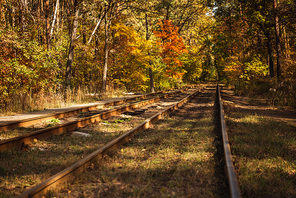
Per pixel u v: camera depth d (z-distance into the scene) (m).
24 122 8.24
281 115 10.38
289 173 4.18
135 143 6.05
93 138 6.50
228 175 3.47
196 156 4.93
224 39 34.06
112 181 3.81
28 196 3.04
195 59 52.47
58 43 18.17
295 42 23.80
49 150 5.53
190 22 43.12
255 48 24.00
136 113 11.58
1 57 11.78
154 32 33.72
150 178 3.92
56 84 15.38
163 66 34.53
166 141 6.12
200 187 3.60
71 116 10.59
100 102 16.00
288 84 16.09
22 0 15.81
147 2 26.94
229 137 6.34
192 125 8.26
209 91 28.23
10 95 12.37
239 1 22.70
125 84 29.61
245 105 14.37
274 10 17.86
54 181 3.49
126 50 25.52
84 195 3.32
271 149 5.32
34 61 13.17
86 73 25.83
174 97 20.73
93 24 23.23
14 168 4.46
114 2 22.05
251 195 3.32
